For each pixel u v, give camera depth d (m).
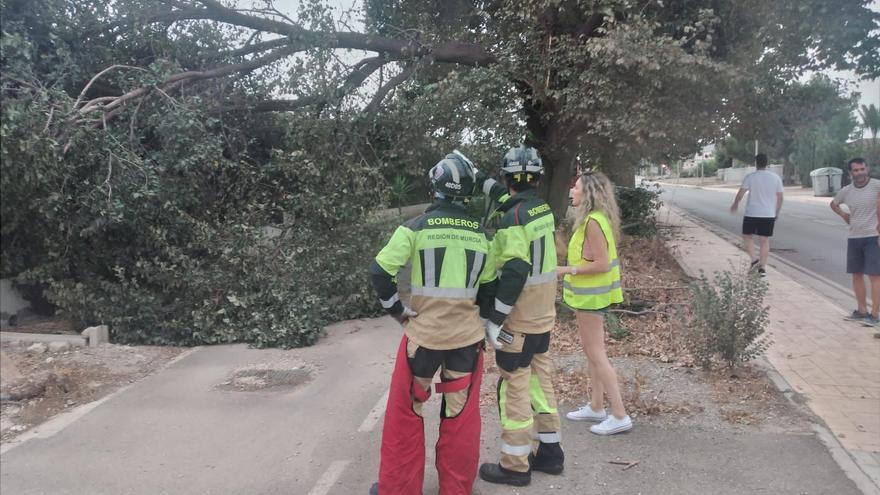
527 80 9.05
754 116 9.70
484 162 8.67
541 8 8.27
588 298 4.20
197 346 6.70
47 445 4.35
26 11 6.79
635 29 7.56
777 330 6.75
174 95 7.56
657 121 8.05
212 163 7.16
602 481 3.73
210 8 8.09
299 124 7.75
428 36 9.42
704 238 14.51
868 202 6.85
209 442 4.37
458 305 3.34
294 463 4.05
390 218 8.58
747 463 3.87
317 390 5.36
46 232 6.51
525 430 3.66
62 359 5.91
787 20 8.16
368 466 3.99
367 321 7.61
